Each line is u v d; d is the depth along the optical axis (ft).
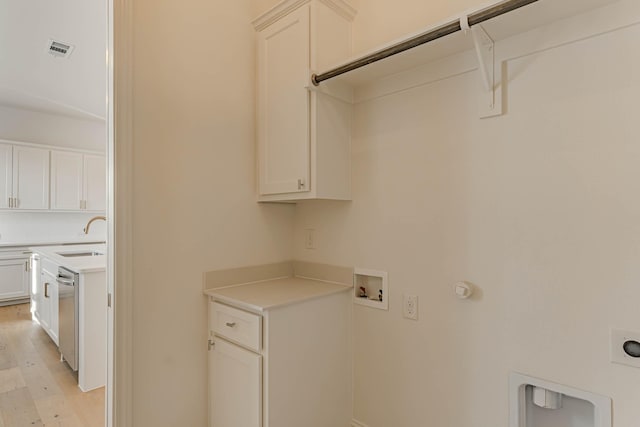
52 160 16.30
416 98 5.27
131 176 4.90
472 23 3.88
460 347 4.77
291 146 5.74
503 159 4.41
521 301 4.25
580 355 3.83
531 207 4.19
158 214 5.20
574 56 3.89
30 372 9.02
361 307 5.96
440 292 4.98
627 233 3.57
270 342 4.80
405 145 5.40
